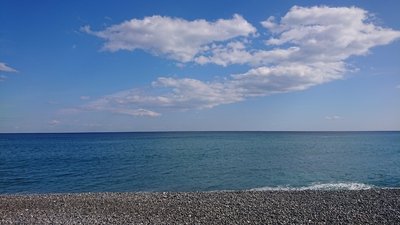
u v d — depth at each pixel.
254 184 26.52
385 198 17.73
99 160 46.28
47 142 120.19
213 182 27.44
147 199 17.58
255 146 85.88
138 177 30.06
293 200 17.17
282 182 27.44
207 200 17.20
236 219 13.35
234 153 59.47
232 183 27.00
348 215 14.01
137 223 12.72
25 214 14.34
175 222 12.89
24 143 111.00
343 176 30.66
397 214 14.21
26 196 18.69
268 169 35.44
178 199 17.55
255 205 15.95
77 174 32.28
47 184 27.00
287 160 45.56
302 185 26.00
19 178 30.05
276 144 97.62
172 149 72.56
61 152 64.19
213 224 12.64
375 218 13.53
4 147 84.38
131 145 92.38
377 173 32.53
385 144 97.00
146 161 44.38
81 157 51.69
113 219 13.36
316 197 18.00
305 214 14.18
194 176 30.52
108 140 138.50
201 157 50.62
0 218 13.54
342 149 72.00
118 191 24.02
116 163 41.91
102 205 16.16
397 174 31.86
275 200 17.16
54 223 12.62
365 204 16.23
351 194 18.91
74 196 18.62
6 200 17.47
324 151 65.12
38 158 50.38
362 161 44.12
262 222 12.92
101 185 26.36
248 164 40.28
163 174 31.86
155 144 98.12
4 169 36.56
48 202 16.92
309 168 36.38
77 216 13.95
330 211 14.72
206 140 134.50
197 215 14.02
